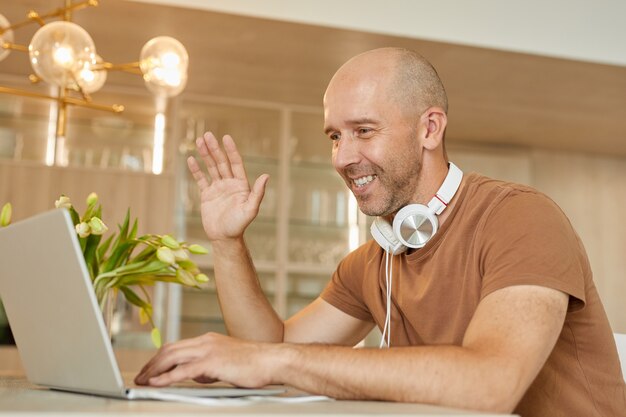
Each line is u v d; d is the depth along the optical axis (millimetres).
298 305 4750
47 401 919
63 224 951
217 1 3473
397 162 1430
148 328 4344
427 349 1033
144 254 1384
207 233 1554
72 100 2801
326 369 1010
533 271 1144
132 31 3666
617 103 4516
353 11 3652
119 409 801
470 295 1348
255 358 1026
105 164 4543
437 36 3754
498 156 5355
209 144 1524
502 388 1005
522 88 4324
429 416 774
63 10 2658
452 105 4613
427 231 1387
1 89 2678
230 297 1591
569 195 5457
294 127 4848
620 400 1327
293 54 3939
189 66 4141
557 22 3936
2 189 4184
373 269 1626
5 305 1218
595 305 1320
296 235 4793
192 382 1325
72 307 985
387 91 1426
